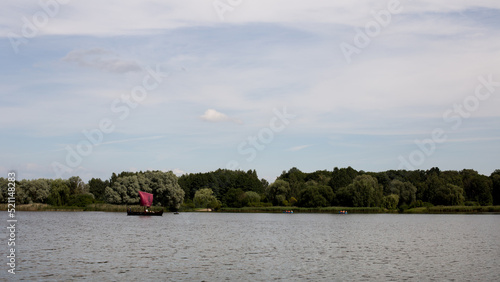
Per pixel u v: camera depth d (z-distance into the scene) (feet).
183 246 177.27
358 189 510.17
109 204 499.10
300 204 540.52
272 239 209.15
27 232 242.78
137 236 221.05
